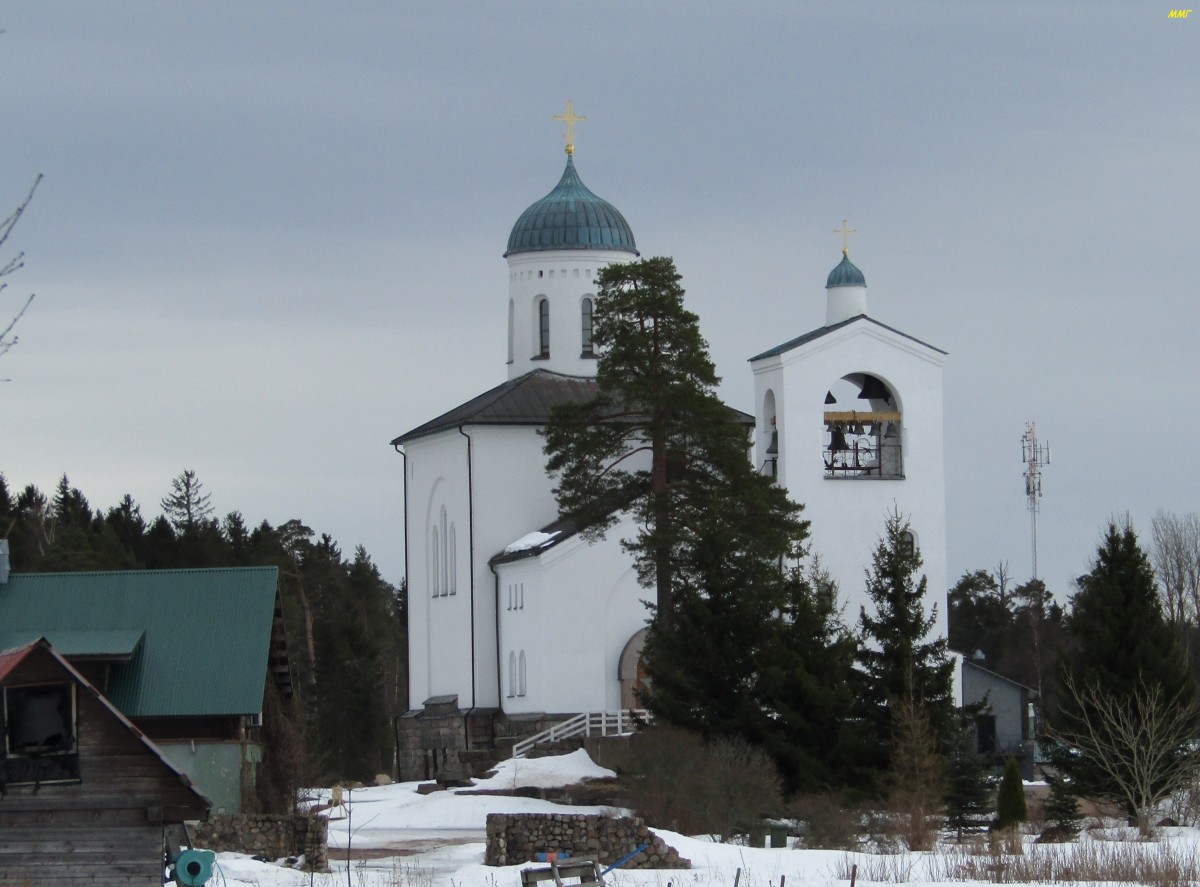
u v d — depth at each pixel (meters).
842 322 137.25
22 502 199.12
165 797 57.62
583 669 129.00
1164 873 66.69
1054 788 97.81
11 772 57.47
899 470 137.00
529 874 62.12
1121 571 99.44
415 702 149.62
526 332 150.88
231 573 89.19
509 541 139.75
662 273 112.94
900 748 90.81
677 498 111.75
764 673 96.56
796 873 69.00
